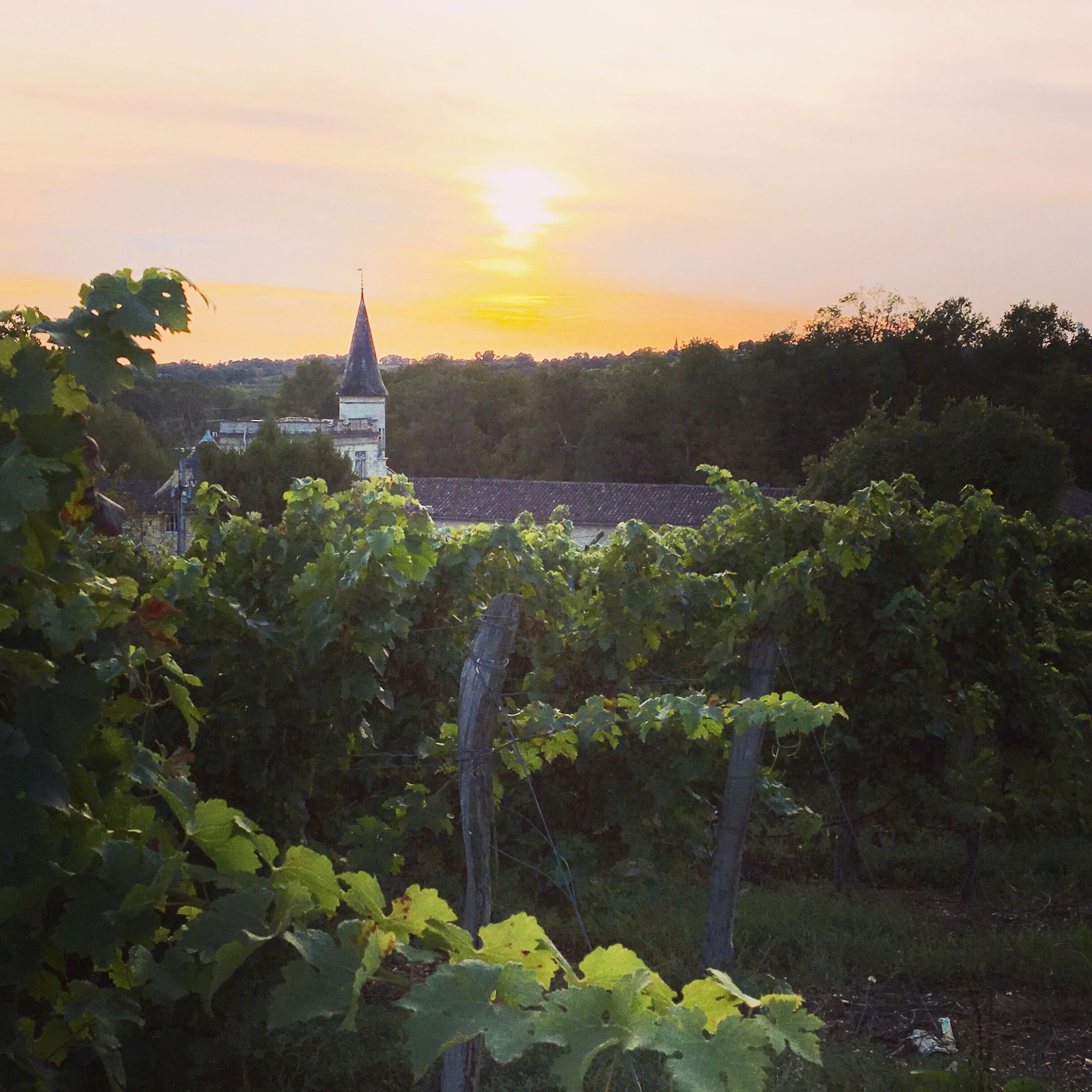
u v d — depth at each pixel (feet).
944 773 29.14
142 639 8.26
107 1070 7.32
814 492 134.82
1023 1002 19.44
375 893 5.53
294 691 17.60
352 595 17.26
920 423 133.18
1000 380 227.40
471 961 4.72
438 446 273.54
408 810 17.95
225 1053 13.87
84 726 7.09
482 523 25.94
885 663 28.55
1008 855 33.53
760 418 219.41
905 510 29.22
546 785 21.50
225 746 16.94
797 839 28.45
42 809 6.45
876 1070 15.58
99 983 8.45
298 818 17.81
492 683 11.48
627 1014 4.41
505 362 311.68
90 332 6.47
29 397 6.53
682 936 20.94
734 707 13.55
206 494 21.49
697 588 23.38
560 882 19.83
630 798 21.20
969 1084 13.11
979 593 31.01
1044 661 38.40
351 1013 4.68
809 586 20.07
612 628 23.43
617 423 229.25
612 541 23.59
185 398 307.58
